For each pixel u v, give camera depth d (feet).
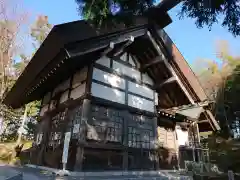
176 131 30.60
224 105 64.49
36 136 27.20
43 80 20.93
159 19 20.49
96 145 16.75
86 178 13.87
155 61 22.89
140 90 23.39
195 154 32.01
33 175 14.57
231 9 11.55
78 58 17.85
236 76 62.39
